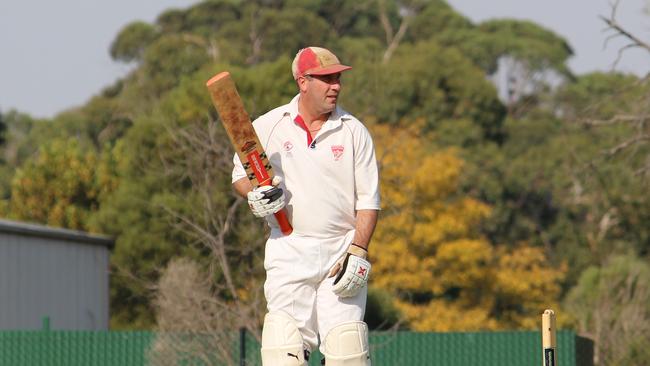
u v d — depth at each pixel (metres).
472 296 127.06
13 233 87.12
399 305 112.12
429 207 121.12
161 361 70.81
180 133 87.50
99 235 99.56
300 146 21.36
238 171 22.02
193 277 73.69
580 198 162.00
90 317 98.19
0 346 75.00
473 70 193.62
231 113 20.67
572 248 168.38
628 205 146.50
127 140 105.56
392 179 113.12
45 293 91.25
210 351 69.81
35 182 131.62
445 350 73.31
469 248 120.62
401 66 183.25
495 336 73.12
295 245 21.31
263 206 20.78
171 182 101.94
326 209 21.27
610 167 130.12
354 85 131.50
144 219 103.56
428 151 128.50
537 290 127.75
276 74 100.75
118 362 73.81
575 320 96.25
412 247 120.12
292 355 21.11
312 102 21.20
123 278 105.44
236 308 69.31
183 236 101.19
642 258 154.38
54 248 92.81
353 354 21.05
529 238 175.88
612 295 89.00
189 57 189.75
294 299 21.28
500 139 197.25
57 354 74.50
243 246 76.69
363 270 20.97
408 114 175.62
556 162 172.75
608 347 75.25
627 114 91.56
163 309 72.94
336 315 21.14
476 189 173.62
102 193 130.62
